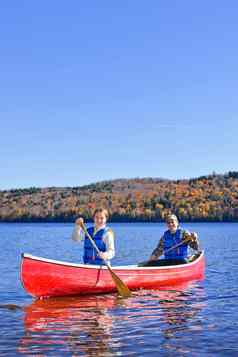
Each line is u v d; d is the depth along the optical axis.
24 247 26.80
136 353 5.72
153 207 127.19
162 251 11.70
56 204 142.00
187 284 11.14
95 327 6.87
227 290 10.26
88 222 128.25
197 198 124.88
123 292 9.39
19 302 8.73
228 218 114.75
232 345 6.01
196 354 5.67
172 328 6.82
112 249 9.52
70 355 5.64
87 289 9.35
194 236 11.47
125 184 148.25
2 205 147.50
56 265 8.89
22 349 5.86
